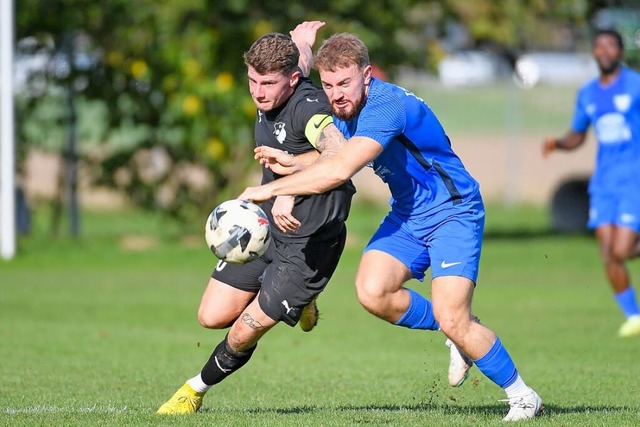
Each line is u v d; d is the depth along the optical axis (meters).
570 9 76.62
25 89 74.00
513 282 58.53
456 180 22.30
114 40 70.62
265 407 25.03
